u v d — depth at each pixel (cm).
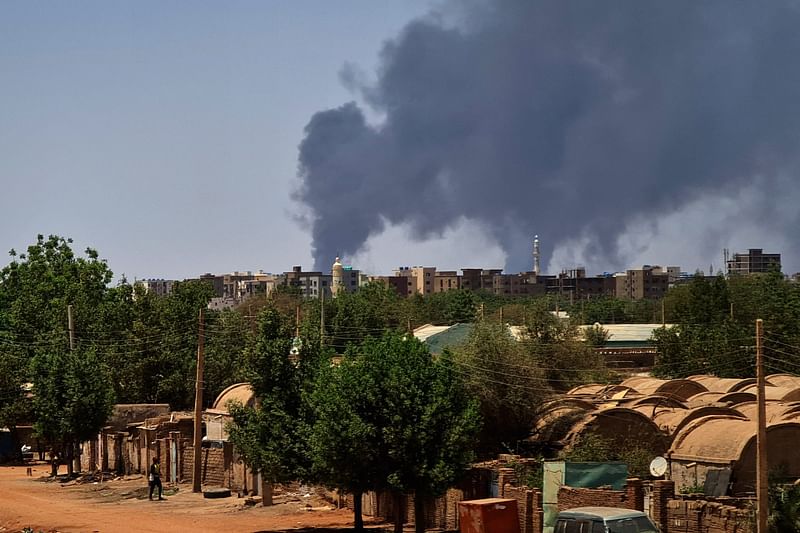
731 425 3900
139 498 5344
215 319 9244
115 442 6625
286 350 4153
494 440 4831
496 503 3397
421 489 3584
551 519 3469
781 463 3794
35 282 11256
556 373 6925
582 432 4384
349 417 3606
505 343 5084
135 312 8800
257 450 4066
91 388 6444
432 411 3547
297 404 4109
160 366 8156
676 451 3938
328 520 4369
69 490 5869
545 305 7319
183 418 6412
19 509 5131
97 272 11550
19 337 9631
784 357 8119
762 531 2977
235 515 4634
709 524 3089
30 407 7731
